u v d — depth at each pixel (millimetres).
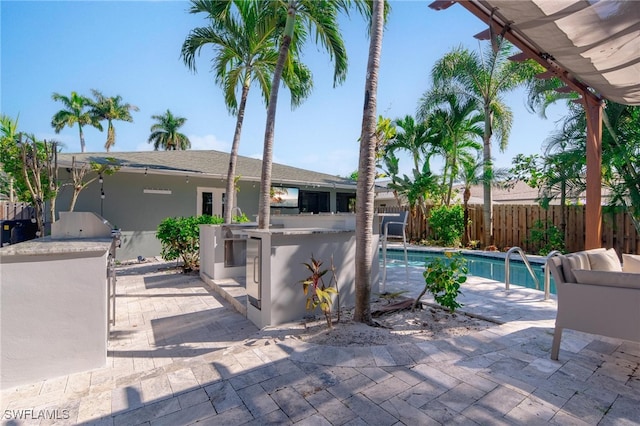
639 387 2404
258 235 4238
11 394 2514
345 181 15758
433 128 13359
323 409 2186
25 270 2723
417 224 14375
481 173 11484
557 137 8484
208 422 2070
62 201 9172
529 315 4133
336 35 7422
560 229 9680
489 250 11039
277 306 3992
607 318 2635
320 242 4402
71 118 29609
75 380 2785
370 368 2717
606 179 7652
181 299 5707
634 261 3908
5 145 7336
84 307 2965
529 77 9930
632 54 3201
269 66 8594
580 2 2424
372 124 3783
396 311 4383
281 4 7227
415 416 2092
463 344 3174
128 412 2186
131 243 10055
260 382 2531
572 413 2102
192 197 11219
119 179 9938
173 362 3016
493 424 2000
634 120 6797
